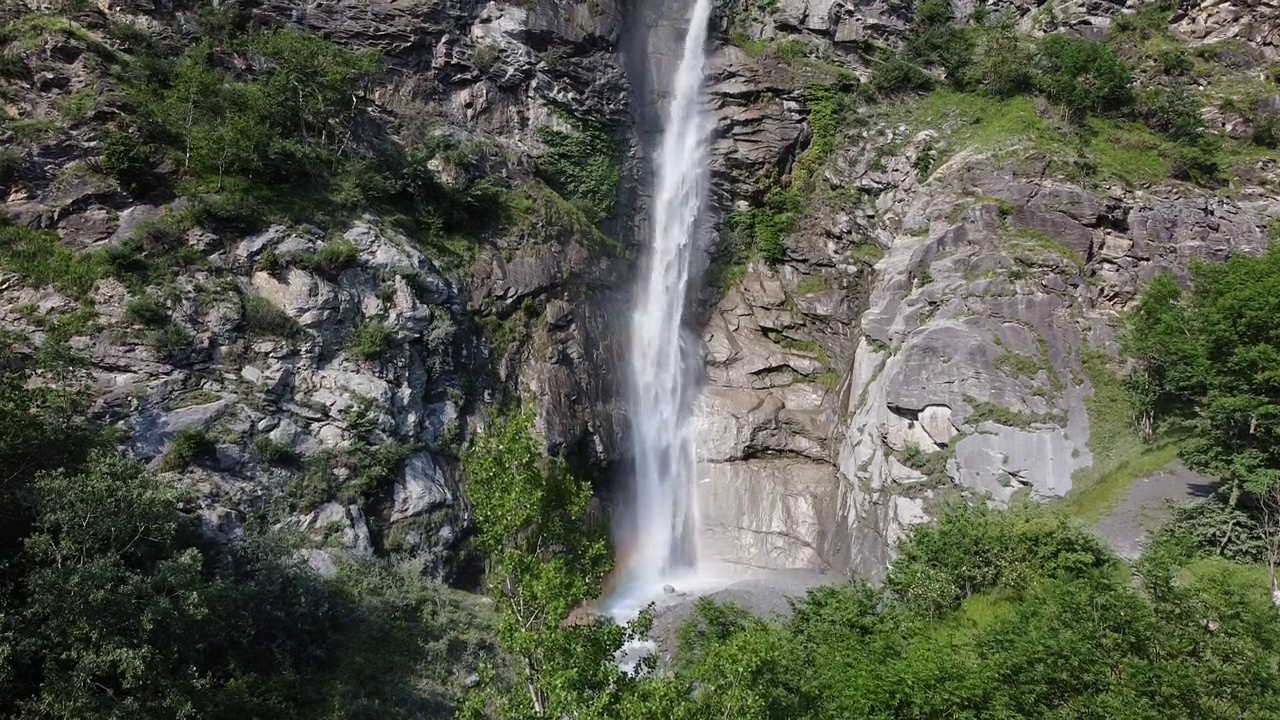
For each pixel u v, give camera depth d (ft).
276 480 85.61
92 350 82.17
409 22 129.80
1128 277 116.16
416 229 112.06
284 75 107.86
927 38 160.35
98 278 86.07
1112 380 105.29
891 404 112.98
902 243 130.31
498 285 114.93
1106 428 102.01
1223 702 48.11
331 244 98.94
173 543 67.87
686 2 166.71
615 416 125.90
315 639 73.77
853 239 148.25
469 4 135.33
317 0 125.59
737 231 157.79
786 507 134.10
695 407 143.64
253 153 98.02
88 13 105.50
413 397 98.53
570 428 115.14
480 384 107.96
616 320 133.90
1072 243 117.29
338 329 96.17
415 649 77.41
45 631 47.93
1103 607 54.44
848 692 54.44
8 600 49.75
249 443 85.51
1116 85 139.54
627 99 150.10
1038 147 126.82
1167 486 91.81
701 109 160.86
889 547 107.34
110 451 62.85
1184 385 91.09
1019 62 143.02
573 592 44.86
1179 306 101.19
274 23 121.60
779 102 159.12
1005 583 72.33
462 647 80.12
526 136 138.41
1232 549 77.00
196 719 55.83
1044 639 52.80
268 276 94.32
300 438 89.25
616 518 123.34
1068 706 50.16
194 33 114.32
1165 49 156.35
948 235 122.01
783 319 150.20
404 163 115.14
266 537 76.23
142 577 52.80
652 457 135.44
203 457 82.43
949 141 141.69
